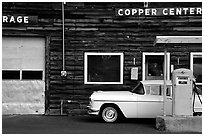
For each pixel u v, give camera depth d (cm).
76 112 1650
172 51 1647
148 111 1378
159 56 1662
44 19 1656
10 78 1664
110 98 1393
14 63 1662
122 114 1407
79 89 1655
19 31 1650
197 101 1341
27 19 1648
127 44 1653
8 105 1655
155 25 1653
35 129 1252
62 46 1653
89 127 1295
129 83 1652
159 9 1650
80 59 1655
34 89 1661
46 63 1655
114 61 1662
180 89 1244
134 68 1642
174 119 1217
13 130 1230
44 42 1666
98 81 1661
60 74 1653
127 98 1388
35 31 1652
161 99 1369
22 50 1662
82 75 1655
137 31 1653
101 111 1408
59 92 1653
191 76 1245
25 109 1658
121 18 1656
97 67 1662
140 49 1650
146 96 1383
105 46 1653
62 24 1653
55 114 1648
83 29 1658
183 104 1242
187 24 1648
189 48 1647
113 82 1656
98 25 1656
